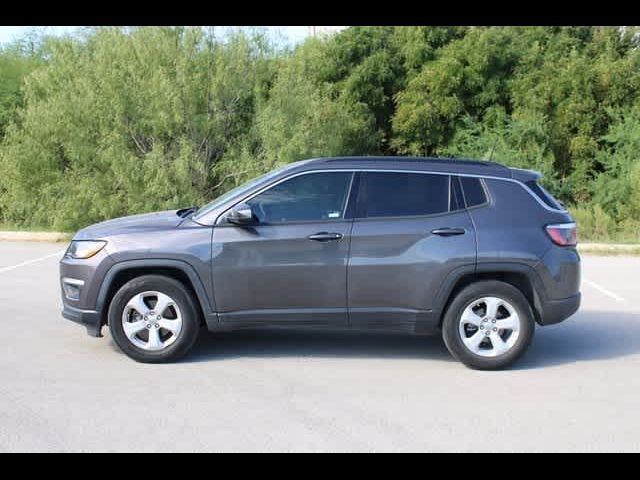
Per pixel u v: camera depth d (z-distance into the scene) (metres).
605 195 20.83
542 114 21.50
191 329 7.10
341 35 23.00
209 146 18.77
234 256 7.01
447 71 21.69
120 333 7.06
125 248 7.02
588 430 5.54
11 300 10.12
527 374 6.98
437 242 7.00
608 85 21.64
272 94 19.06
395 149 22.80
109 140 17.47
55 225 17.58
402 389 6.45
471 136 21.64
